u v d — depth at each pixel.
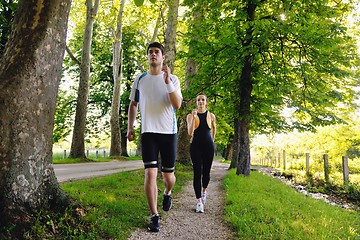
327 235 3.95
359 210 7.59
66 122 32.44
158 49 4.16
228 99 13.39
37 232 3.16
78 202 4.01
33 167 3.49
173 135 4.18
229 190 7.65
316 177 15.05
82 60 19.81
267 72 12.09
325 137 28.03
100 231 3.63
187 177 11.74
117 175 9.21
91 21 19.81
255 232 3.95
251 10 11.99
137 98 4.40
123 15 20.95
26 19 3.62
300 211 5.43
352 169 20.77
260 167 27.78
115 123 25.95
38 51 3.57
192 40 12.62
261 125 14.20
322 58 11.93
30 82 3.49
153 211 4.07
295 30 10.88
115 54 25.89
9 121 3.32
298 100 13.09
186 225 4.45
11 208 3.21
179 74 27.44
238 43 11.49
